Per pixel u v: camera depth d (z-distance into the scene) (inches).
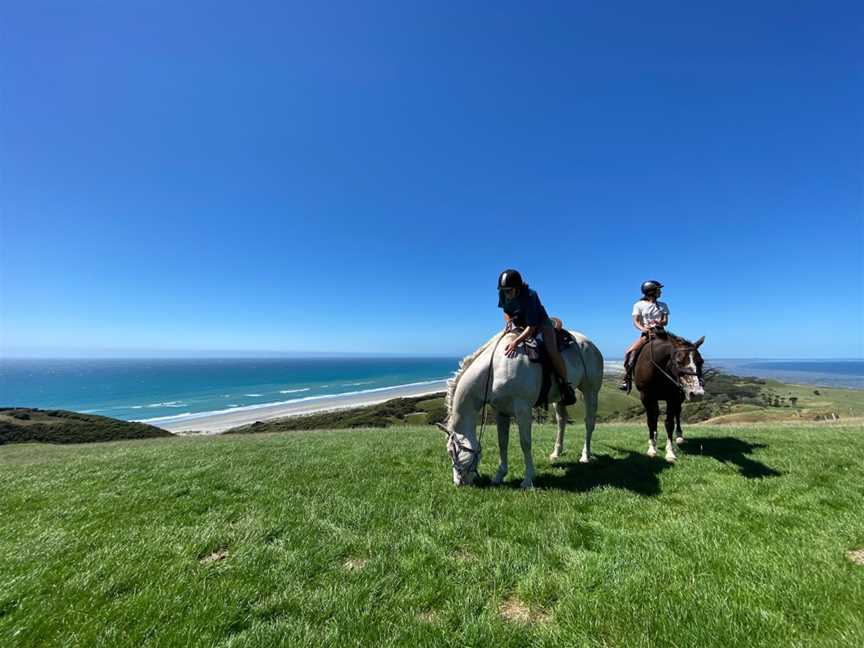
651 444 300.7
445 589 127.3
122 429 1738.4
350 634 107.0
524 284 238.1
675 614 109.7
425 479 247.4
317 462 303.7
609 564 136.3
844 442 316.2
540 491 215.2
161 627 111.6
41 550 158.9
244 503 212.4
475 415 237.6
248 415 2608.3
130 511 204.7
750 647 97.3
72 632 110.9
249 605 122.3
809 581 122.3
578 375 276.8
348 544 159.2
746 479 224.7
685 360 257.3
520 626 108.1
